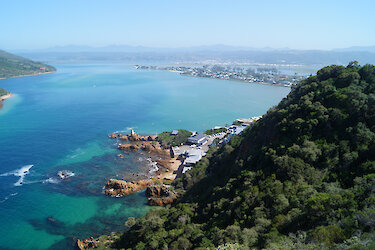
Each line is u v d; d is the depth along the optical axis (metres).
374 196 46.62
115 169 137.50
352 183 58.81
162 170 138.25
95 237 90.19
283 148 72.69
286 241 43.62
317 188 59.00
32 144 167.00
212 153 135.38
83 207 106.00
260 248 46.78
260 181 67.94
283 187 62.12
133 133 181.88
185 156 152.38
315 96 84.44
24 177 126.81
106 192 115.19
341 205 47.91
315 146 68.44
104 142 173.88
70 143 170.62
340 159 64.88
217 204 73.62
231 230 54.41
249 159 81.69
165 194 111.50
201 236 62.16
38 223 96.38
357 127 67.38
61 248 85.50
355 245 35.41
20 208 103.94
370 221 40.78
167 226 77.56
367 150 62.31
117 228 94.94
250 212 60.72
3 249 84.69
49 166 138.50
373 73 81.44
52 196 112.31
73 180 125.31
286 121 80.50
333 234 41.28
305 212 50.53
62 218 99.38
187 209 81.88
